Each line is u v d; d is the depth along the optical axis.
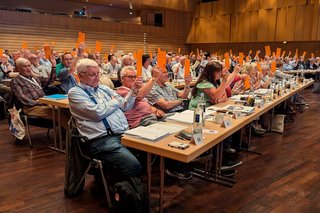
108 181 2.14
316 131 4.66
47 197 2.38
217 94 2.98
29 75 3.75
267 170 3.04
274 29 13.28
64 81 3.71
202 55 11.27
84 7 13.20
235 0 14.49
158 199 2.37
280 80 5.50
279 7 12.99
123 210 1.90
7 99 5.09
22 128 3.71
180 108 3.16
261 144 3.94
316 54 12.32
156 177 2.80
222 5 15.00
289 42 13.12
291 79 5.96
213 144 1.85
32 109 3.59
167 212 2.18
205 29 15.94
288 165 3.19
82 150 2.26
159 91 2.97
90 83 2.25
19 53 5.69
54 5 13.12
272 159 3.37
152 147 1.71
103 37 13.29
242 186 2.65
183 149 1.65
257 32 13.89
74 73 3.61
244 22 14.30
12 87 3.63
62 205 2.27
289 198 2.44
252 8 13.91
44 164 3.09
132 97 2.42
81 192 2.48
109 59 6.90
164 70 2.96
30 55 5.29
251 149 3.72
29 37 11.06
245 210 2.24
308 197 2.46
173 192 2.51
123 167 2.02
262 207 2.29
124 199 1.87
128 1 13.42
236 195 2.48
